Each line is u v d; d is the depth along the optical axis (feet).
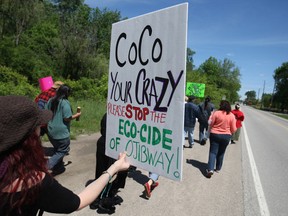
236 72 251.19
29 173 4.18
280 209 15.97
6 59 65.51
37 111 4.30
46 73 72.54
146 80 7.05
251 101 531.91
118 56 7.89
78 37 82.48
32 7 78.13
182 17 6.08
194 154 28.27
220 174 21.79
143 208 14.35
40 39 92.68
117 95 7.97
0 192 4.06
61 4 165.48
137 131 7.37
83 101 56.49
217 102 138.10
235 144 37.76
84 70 82.12
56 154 17.19
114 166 6.84
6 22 74.28
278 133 59.21
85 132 31.71
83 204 5.26
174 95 6.37
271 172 23.99
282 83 312.09
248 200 16.88
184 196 16.52
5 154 4.09
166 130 6.61
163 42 6.55
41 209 4.64
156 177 16.02
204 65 248.32
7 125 3.94
